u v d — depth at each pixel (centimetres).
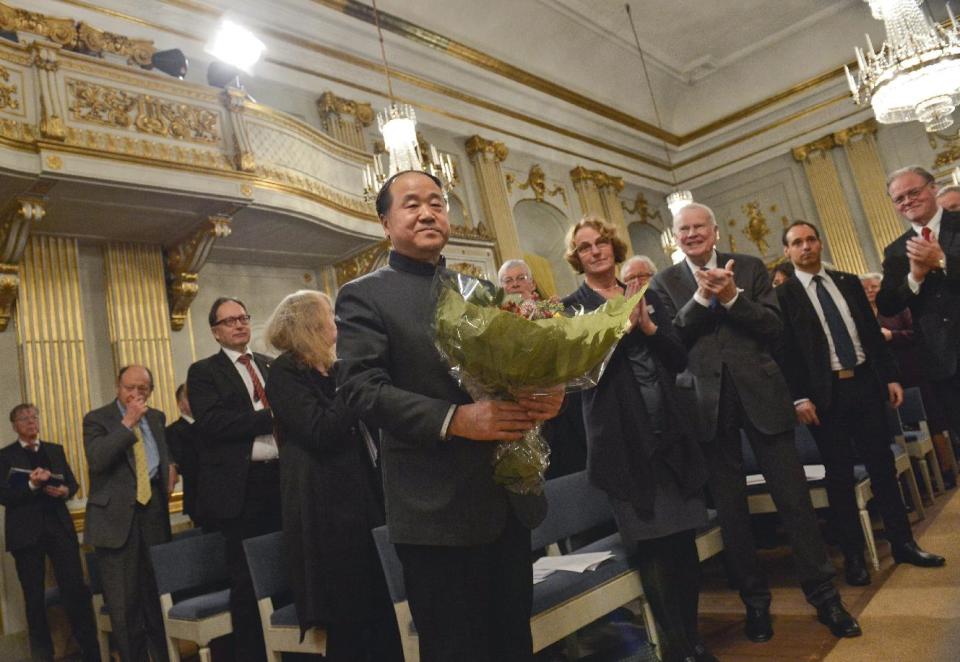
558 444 320
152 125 544
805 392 326
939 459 509
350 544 219
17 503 445
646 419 228
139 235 604
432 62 964
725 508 263
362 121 843
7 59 481
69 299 567
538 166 1124
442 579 147
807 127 1304
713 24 1212
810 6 1205
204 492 276
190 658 402
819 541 254
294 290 755
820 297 330
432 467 147
